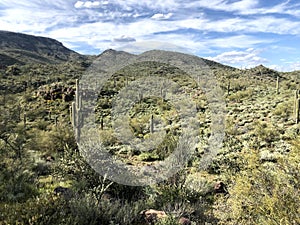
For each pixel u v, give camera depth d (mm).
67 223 4203
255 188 4355
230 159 8234
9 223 3977
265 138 12969
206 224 4703
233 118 20062
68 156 7215
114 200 5773
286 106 20766
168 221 4480
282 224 3727
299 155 4258
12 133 10812
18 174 7031
